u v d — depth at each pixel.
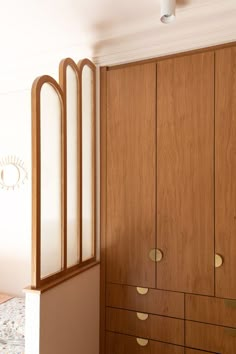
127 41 1.99
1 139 2.65
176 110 1.86
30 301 1.51
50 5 1.64
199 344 1.76
